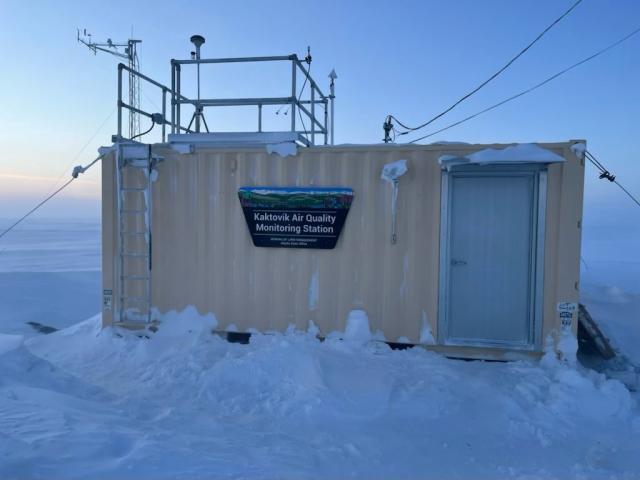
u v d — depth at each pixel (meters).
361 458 3.54
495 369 5.50
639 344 6.65
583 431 4.11
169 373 5.36
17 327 8.81
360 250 6.23
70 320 9.51
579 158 5.63
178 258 6.72
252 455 3.39
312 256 6.36
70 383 4.71
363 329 6.18
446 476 3.31
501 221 5.96
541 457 3.64
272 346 5.55
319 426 4.12
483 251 6.00
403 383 4.93
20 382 4.31
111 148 6.80
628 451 3.76
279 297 6.46
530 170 5.80
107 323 6.86
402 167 5.87
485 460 3.57
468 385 4.91
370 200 6.18
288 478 3.10
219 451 3.38
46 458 2.82
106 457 3.01
